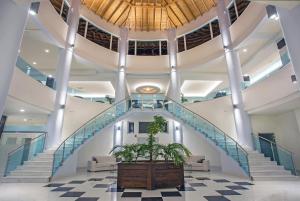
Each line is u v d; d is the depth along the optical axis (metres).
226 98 9.79
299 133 7.64
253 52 9.43
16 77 6.10
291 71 6.03
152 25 12.32
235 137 9.19
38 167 6.17
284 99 6.43
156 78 12.23
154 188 4.50
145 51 12.06
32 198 3.78
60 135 8.16
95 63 10.37
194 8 11.14
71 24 9.34
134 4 11.41
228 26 9.38
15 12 3.14
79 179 6.11
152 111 9.82
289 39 3.29
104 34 11.44
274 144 7.42
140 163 4.72
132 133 10.80
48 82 8.07
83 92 14.84
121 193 4.17
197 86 13.57
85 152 9.73
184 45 11.66
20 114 8.40
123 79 11.03
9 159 5.94
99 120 8.63
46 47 9.08
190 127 8.73
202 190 4.46
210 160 9.75
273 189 4.57
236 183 5.37
